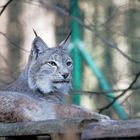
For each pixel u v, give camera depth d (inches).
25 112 283.0
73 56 460.8
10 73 530.9
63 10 481.7
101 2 565.6
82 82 484.4
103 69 565.0
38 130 245.0
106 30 551.5
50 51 382.9
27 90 366.0
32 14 609.9
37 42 377.7
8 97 286.7
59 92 379.2
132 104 528.1
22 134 248.5
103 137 227.5
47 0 614.9
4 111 280.8
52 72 376.2
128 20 563.8
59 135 241.4
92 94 499.8
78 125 236.8
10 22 617.3
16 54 596.7
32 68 369.4
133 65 552.4
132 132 223.8
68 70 384.2
